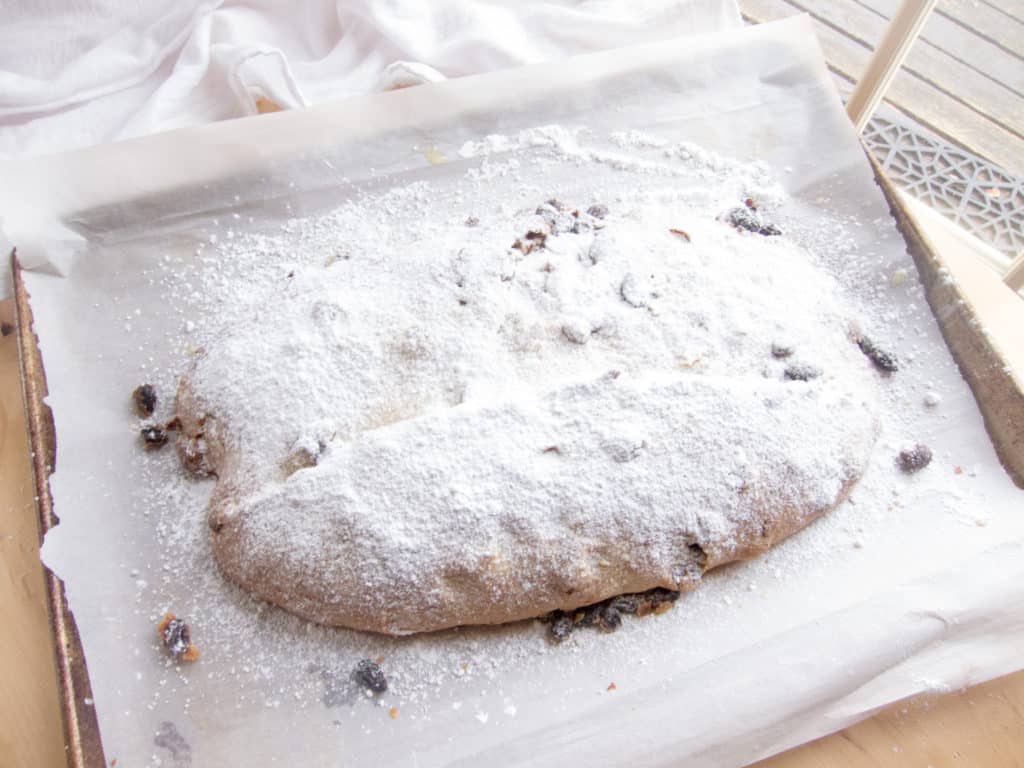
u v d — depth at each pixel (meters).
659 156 0.47
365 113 0.46
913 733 0.34
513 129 0.47
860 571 0.36
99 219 0.43
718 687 0.34
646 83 0.48
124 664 0.35
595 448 0.35
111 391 0.40
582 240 0.42
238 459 0.37
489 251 0.40
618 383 0.37
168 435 0.39
